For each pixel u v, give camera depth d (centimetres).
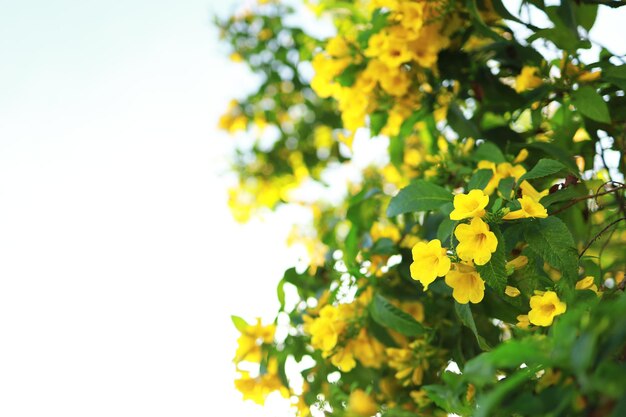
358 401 157
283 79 243
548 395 117
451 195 139
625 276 137
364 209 170
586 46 153
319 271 171
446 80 165
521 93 161
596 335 112
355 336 159
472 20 160
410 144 193
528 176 135
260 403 166
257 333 168
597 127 157
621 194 153
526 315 137
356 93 170
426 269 133
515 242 132
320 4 189
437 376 158
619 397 110
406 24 159
